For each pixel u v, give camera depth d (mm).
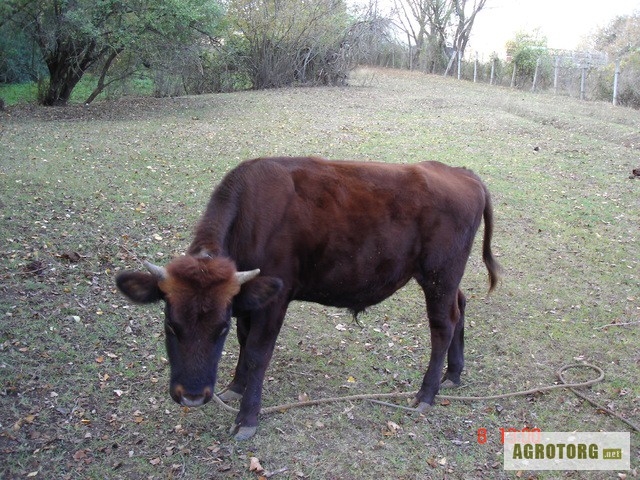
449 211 4957
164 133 14984
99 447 4395
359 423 4852
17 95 21984
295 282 4633
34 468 4148
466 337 6355
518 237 9195
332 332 6328
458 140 15672
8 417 4594
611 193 11469
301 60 28656
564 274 7984
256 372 4566
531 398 5316
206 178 11102
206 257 3924
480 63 37719
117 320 6105
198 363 3652
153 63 19156
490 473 4371
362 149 14180
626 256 8594
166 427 4668
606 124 18625
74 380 5117
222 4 22625
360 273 4777
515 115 20656
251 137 15000
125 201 9445
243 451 4449
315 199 4590
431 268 5004
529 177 12375
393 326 6523
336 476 4258
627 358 6004
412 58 41281
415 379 5551
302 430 4723
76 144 13141
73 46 18203
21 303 6113
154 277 3758
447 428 4855
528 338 6367
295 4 27188
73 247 7527
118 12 17172
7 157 11562
